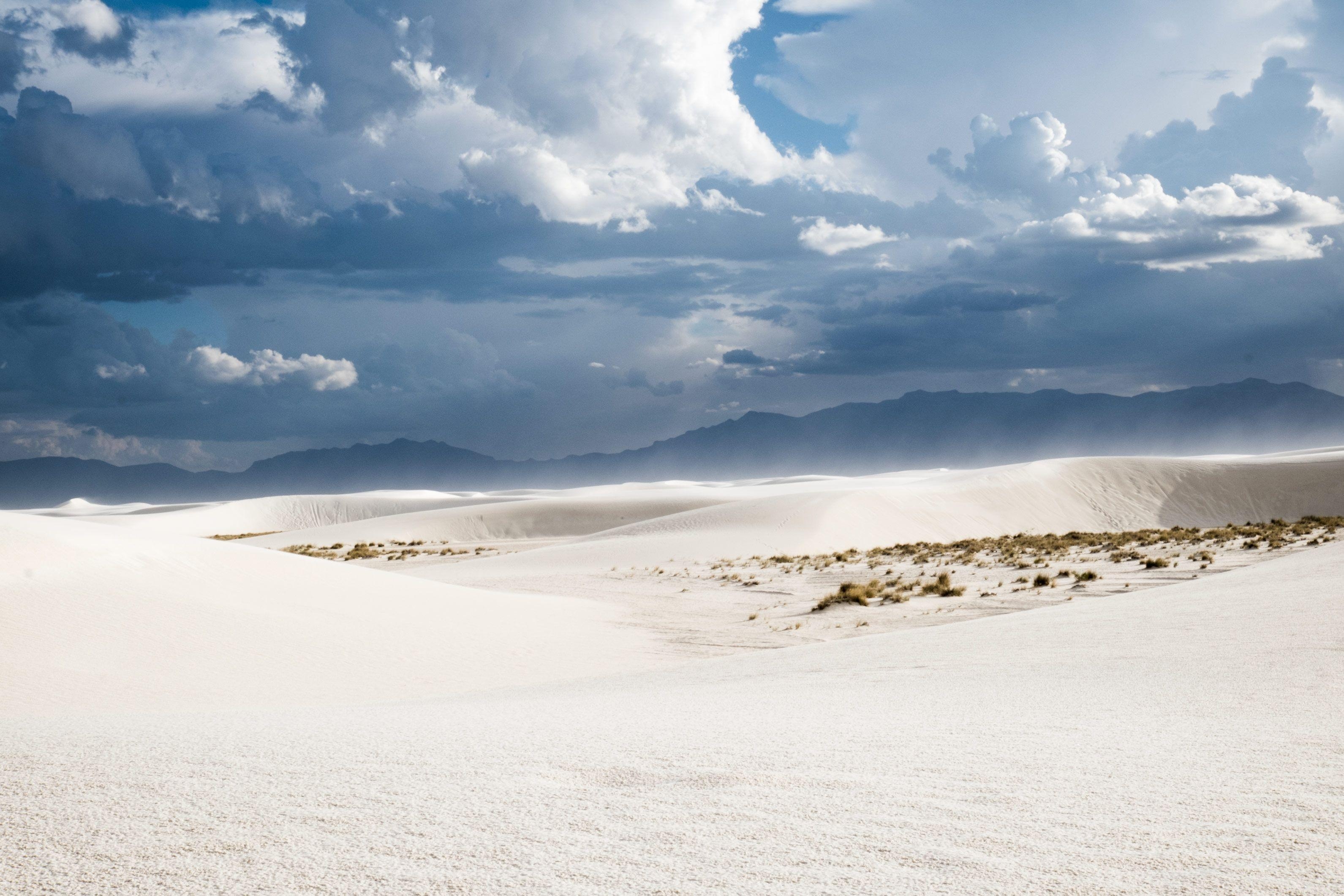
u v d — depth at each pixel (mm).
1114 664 11203
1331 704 7648
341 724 8219
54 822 4305
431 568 56750
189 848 3854
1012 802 4492
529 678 19766
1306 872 3350
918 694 9602
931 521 78625
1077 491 94500
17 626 18734
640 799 4648
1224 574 27500
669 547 60562
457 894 3254
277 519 137125
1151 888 3199
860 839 3871
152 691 16453
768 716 8039
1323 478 97438
